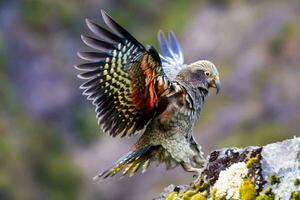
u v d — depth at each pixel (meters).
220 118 25.17
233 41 29.16
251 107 25.52
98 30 7.02
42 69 30.23
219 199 6.34
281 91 25.95
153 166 24.11
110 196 25.38
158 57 7.23
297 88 26.00
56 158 27.48
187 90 8.06
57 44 31.45
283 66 27.45
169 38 9.29
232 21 30.36
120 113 7.65
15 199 25.31
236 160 6.53
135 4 32.81
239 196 6.28
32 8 31.92
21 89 29.67
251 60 27.77
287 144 6.36
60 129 28.81
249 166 6.36
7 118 27.98
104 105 7.50
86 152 27.97
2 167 25.95
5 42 30.84
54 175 26.86
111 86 7.42
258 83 26.53
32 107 29.20
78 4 32.59
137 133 7.91
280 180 6.17
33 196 25.86
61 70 30.61
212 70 8.27
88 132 28.84
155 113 7.92
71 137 28.72
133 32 31.94
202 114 25.58
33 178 26.48
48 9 32.03
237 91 26.41
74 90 30.09
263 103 25.56
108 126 7.63
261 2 31.16
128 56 7.22
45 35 31.66
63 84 30.16
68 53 31.50
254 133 24.52
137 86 7.50
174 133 8.00
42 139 27.95
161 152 8.07
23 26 31.52
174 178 23.08
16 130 27.58
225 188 6.36
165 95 7.84
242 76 26.97
